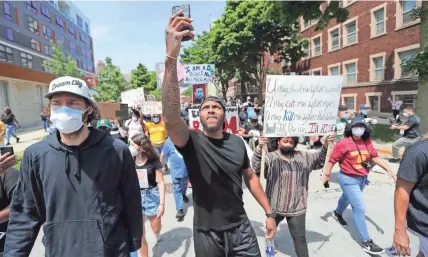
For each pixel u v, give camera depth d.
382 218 4.63
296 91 3.23
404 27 17.42
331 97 3.31
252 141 6.97
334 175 7.23
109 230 1.76
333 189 6.14
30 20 34.59
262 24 21.66
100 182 1.74
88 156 1.75
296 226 3.10
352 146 3.76
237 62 24.59
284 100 3.20
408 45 17.23
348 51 22.92
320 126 3.29
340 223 4.46
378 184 6.34
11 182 2.19
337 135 7.53
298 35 24.36
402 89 17.89
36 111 34.34
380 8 19.30
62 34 44.81
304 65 29.81
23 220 1.78
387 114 18.97
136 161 3.67
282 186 3.13
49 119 1.77
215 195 2.21
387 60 19.00
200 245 2.26
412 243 3.78
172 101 2.00
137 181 1.99
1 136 3.44
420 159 2.19
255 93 40.16
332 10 12.78
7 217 2.12
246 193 6.01
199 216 2.27
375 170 7.26
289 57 26.17
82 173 1.72
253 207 5.28
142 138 3.60
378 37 19.67
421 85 9.88
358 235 4.12
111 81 37.41
